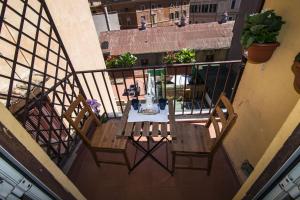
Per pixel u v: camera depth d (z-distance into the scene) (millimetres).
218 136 1730
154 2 22375
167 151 2418
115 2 22797
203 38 13234
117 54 13148
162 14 23172
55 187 1040
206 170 2066
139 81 10109
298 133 677
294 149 704
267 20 1301
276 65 1418
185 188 2004
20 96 1822
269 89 1512
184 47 12930
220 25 14055
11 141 767
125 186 2072
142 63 13695
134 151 2469
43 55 2703
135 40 13734
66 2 3400
